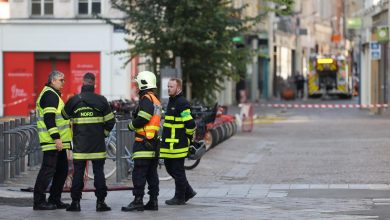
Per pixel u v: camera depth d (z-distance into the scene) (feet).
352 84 396.57
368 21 256.52
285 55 409.90
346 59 377.30
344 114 245.04
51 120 69.77
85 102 68.95
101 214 67.62
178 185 73.15
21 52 204.23
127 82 200.23
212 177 97.66
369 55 255.70
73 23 201.46
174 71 140.56
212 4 144.36
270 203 74.59
